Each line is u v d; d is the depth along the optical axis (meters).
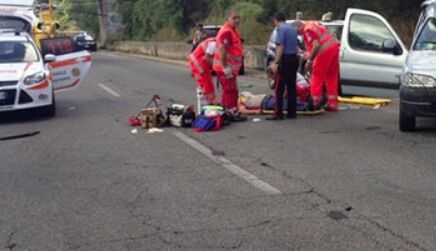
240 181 6.82
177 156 8.24
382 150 8.30
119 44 56.34
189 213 5.71
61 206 6.07
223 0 41.34
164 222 5.48
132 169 7.57
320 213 5.60
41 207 6.06
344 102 13.38
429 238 4.91
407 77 9.12
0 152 8.95
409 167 7.30
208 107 10.55
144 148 8.86
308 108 11.63
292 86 11.06
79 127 11.02
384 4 23.52
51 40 14.32
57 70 14.23
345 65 13.30
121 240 5.06
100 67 30.27
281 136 9.52
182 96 15.62
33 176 7.37
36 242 5.08
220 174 7.17
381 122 10.72
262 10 33.59
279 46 10.80
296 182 6.71
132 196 6.35
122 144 9.23
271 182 6.73
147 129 10.53
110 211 5.86
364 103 13.05
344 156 7.97
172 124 10.67
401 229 5.12
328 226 5.24
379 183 6.59
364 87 13.20
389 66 12.78
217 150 8.57
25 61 12.73
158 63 33.66
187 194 6.36
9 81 11.71
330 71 11.85
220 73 10.81
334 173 7.08
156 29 53.12
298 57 11.62
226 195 6.27
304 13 27.59
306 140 9.14
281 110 11.11
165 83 19.86
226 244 4.89
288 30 10.84
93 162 8.05
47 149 9.03
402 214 5.52
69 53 14.47
